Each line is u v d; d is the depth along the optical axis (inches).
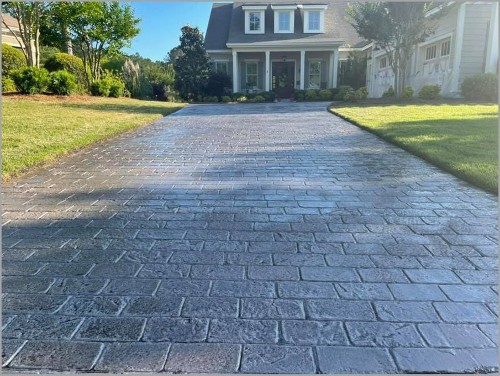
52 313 72.0
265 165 197.5
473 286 80.4
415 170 181.3
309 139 275.7
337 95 752.3
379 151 226.8
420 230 110.4
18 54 593.3
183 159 213.6
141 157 219.5
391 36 559.2
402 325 67.9
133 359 60.3
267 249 98.8
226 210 129.5
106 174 180.9
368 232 109.3
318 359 60.1
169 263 91.6
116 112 432.5
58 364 59.4
